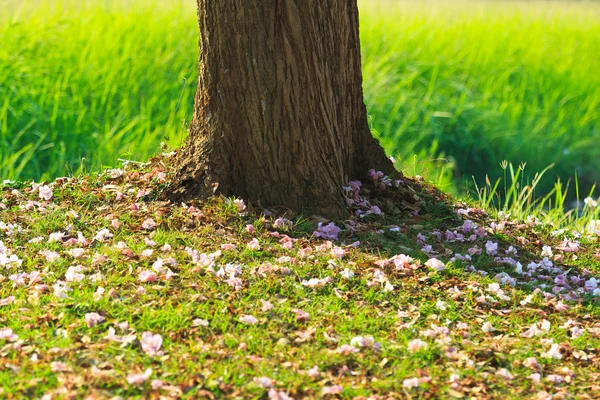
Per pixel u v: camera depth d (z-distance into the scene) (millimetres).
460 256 6969
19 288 5727
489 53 17578
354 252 6828
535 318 6016
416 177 8844
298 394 4676
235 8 7164
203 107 7594
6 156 11883
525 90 17141
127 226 7039
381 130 15086
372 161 8305
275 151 7406
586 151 16031
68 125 13148
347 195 7777
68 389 4473
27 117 13078
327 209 7477
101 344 5004
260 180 7461
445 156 15297
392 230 7402
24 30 14531
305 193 7477
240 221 7152
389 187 8148
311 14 7250
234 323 5457
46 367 4691
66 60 14297
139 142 12750
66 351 4879
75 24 15211
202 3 7367
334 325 5523
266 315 5566
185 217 7141
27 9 15531
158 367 4836
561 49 18766
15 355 4793
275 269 6266
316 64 7355
